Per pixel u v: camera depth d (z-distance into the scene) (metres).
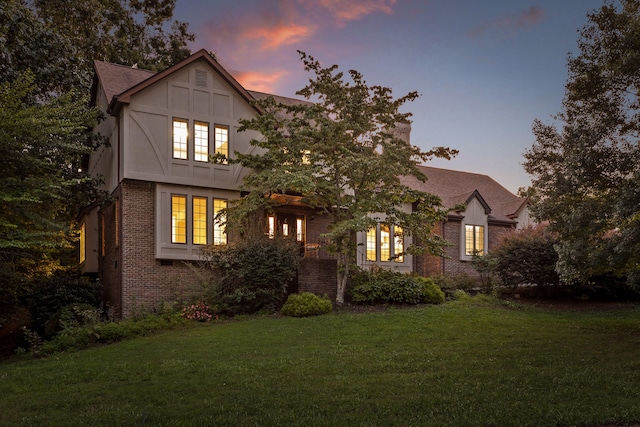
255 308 19.38
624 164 13.40
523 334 15.27
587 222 13.92
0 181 14.49
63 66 21.69
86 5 32.66
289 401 9.27
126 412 8.82
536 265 22.80
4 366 13.85
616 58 14.22
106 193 21.30
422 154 20.80
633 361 11.68
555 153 15.24
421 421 8.20
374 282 20.91
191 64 21.70
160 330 17.02
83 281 21.58
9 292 19.86
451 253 28.47
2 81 18.69
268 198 21.33
